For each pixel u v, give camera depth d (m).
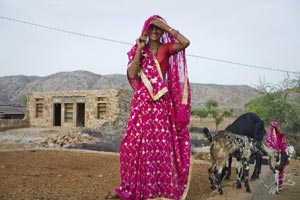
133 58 4.38
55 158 8.98
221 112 43.88
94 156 9.64
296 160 18.38
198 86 99.44
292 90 23.39
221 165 5.34
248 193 5.41
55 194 4.86
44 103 35.88
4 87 108.88
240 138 5.68
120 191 4.11
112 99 30.78
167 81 4.43
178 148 4.29
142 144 4.08
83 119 35.00
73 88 96.88
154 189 3.98
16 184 5.50
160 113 4.16
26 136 25.53
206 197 4.98
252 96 94.00
